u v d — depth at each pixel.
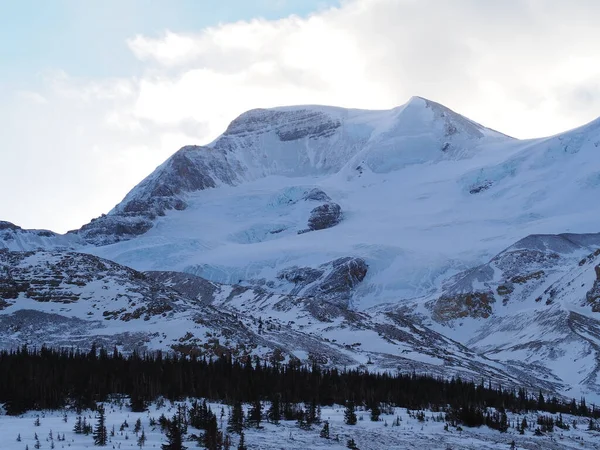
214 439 68.88
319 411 92.62
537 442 91.88
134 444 68.62
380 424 93.00
